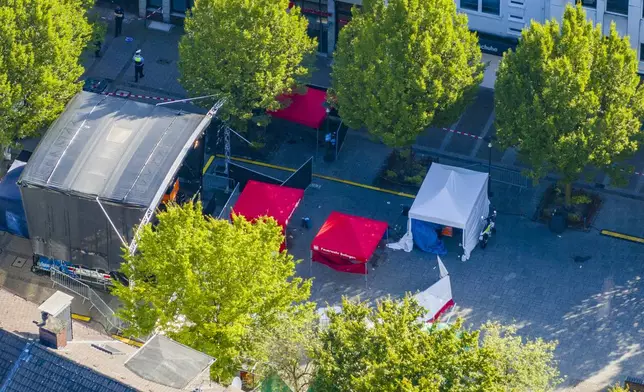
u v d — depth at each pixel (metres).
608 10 146.88
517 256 140.25
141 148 137.00
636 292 135.88
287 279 138.62
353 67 141.88
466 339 104.62
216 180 148.88
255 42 143.62
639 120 137.75
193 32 146.00
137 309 118.25
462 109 143.38
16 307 105.38
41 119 142.00
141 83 162.12
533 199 146.25
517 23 152.12
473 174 141.88
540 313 134.25
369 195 148.00
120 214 133.00
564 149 135.25
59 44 141.88
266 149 153.62
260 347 114.75
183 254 115.62
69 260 136.50
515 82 137.00
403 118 140.88
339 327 107.56
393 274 138.75
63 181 134.25
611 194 146.25
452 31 140.00
